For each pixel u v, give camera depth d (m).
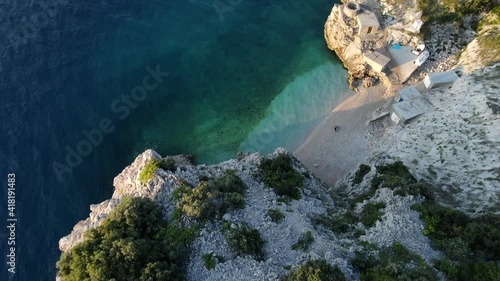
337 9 79.38
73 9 81.69
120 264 36.84
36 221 58.62
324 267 34.34
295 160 56.00
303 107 72.31
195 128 70.31
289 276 34.97
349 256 37.88
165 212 42.97
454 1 74.06
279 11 87.69
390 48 74.00
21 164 63.06
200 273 37.88
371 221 43.69
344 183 59.81
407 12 75.94
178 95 73.88
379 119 67.81
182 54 79.12
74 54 75.88
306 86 75.06
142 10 84.31
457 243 37.97
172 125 70.44
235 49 80.69
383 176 51.91
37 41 76.38
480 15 74.69
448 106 62.78
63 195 61.44
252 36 82.88
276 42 82.00
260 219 42.56
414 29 73.31
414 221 41.66
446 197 49.78
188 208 40.81
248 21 85.38
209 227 40.72
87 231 41.91
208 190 42.66
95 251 38.12
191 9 86.12
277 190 47.09
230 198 42.97
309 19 86.25
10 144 64.56
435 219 41.22
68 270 39.25
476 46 69.25
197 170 48.56
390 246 39.03
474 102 60.25
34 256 55.75
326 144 67.19
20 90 70.19
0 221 57.97
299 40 82.44
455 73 67.25
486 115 57.44
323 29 84.38
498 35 67.81
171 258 38.03
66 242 47.31
